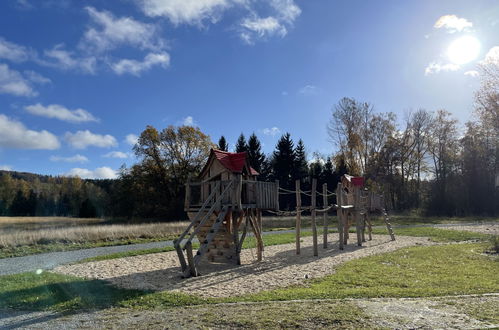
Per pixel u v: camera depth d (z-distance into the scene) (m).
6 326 6.89
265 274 12.13
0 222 50.81
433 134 54.66
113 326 6.68
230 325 6.48
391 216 47.00
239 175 13.84
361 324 6.41
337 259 15.27
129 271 12.91
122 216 58.84
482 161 52.81
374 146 53.16
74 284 10.41
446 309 7.27
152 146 53.94
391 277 11.09
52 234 23.48
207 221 14.62
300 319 6.65
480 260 13.95
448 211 51.62
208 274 12.21
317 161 62.12
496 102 28.11
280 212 16.23
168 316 7.22
